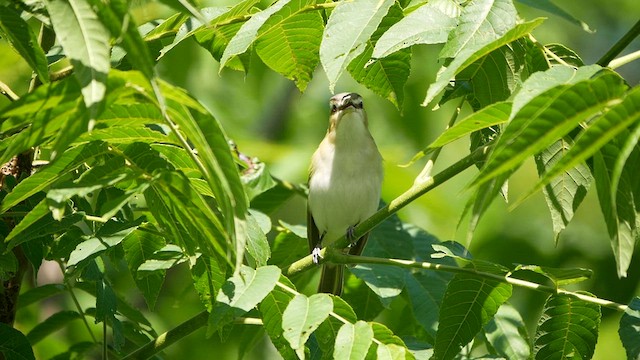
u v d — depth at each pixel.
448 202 17.20
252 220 7.37
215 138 4.91
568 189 6.98
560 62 7.52
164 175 5.50
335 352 6.12
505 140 4.75
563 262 15.66
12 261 7.11
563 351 7.12
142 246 7.61
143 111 5.46
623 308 6.69
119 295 9.29
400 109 8.30
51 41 8.55
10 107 4.77
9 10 5.89
